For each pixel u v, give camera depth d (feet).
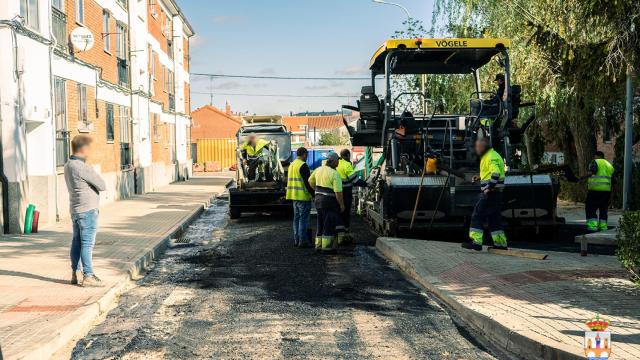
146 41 92.38
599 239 30.17
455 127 43.42
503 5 54.90
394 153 40.19
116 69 75.25
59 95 53.11
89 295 23.57
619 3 29.86
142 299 24.53
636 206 56.34
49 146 48.85
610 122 64.18
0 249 35.50
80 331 19.93
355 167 58.59
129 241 38.70
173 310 22.59
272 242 40.22
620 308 20.35
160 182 105.19
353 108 42.50
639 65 32.73
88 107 62.03
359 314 21.62
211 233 46.44
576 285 23.67
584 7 32.42
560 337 17.21
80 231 25.22
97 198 25.67
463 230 41.50
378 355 17.22
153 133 99.30
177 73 128.26
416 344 18.24
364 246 38.04
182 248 38.96
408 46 39.06
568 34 38.96
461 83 54.03
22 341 17.44
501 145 39.83
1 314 20.54
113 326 20.52
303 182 37.83
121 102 77.56
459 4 59.82
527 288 23.48
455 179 37.40
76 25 59.26
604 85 34.17
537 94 53.88
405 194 37.47
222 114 232.73
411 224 37.37
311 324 20.36
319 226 36.29
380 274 28.89
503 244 32.12
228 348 17.90
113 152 72.95
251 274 29.35
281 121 72.79
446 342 18.45
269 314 21.71
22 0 45.14
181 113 129.29
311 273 29.27
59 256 33.01
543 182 37.45
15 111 42.93
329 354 17.30
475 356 17.20
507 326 18.40
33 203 48.06
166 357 17.16
